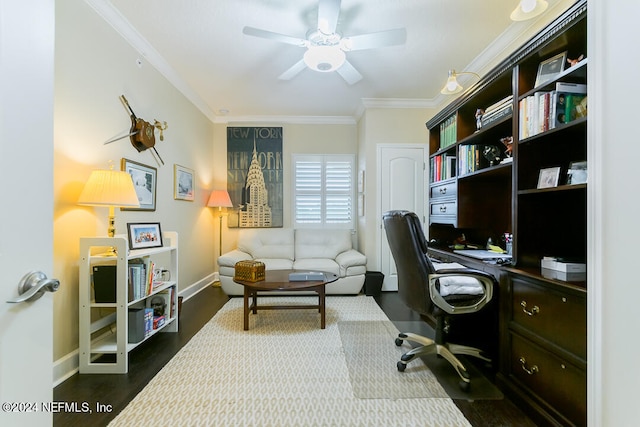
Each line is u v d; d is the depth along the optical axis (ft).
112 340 6.70
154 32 8.11
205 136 14.08
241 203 15.26
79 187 6.48
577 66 4.33
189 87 11.69
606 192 2.75
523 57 5.45
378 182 13.35
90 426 4.57
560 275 4.67
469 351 6.31
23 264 2.09
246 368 6.36
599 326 2.82
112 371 6.15
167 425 4.60
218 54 9.25
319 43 7.36
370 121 13.33
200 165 13.43
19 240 2.06
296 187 15.52
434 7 7.10
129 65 8.23
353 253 13.01
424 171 13.42
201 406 5.07
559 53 5.21
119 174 6.40
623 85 2.58
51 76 2.31
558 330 4.28
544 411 4.48
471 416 4.85
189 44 8.70
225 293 12.10
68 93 6.20
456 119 8.47
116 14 7.30
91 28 6.81
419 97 12.82
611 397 2.70
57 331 5.88
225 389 5.58
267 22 7.70
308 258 13.66
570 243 5.41
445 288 6.24
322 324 8.68
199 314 9.91
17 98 2.05
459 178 8.08
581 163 4.72
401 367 6.24
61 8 6.00
